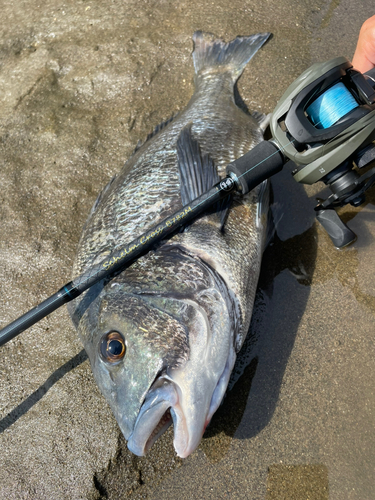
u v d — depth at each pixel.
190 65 0.37
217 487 0.23
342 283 0.27
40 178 0.33
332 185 0.23
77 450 0.24
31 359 0.27
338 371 0.25
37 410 0.26
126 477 0.24
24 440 0.25
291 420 0.24
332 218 0.26
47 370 0.27
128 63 0.37
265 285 0.28
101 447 0.24
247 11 0.38
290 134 0.22
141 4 0.40
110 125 0.35
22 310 0.29
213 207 0.24
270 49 0.36
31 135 0.35
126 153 0.34
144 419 0.20
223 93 0.33
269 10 0.38
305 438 0.24
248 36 0.36
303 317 0.26
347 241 0.26
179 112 0.33
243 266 0.24
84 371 0.26
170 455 0.24
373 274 0.27
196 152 0.26
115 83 0.36
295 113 0.21
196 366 0.21
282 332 0.26
